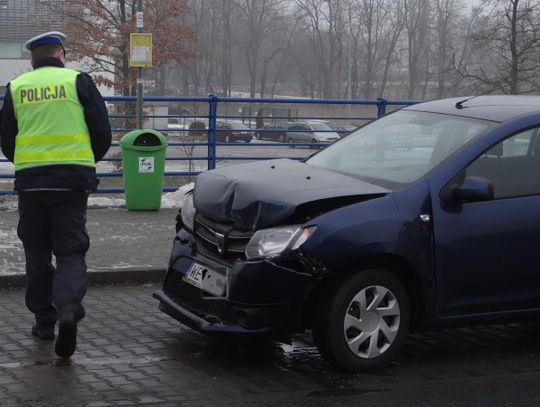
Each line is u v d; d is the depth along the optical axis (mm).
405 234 5680
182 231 6473
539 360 6305
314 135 21609
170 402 5148
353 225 5566
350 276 5629
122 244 9312
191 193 6645
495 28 31547
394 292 5770
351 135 7129
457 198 5832
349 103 13922
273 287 5512
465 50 63469
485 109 6535
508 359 6305
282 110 21141
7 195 12531
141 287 8094
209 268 5895
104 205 11734
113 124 21656
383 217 5652
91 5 30531
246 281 5539
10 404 5023
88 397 5180
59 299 5668
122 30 30078
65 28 31812
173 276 6312
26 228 6016
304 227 5531
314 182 5973
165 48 31609
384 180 6102
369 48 79625
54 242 5906
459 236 5852
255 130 13812
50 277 6191
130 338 6480
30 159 5770
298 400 5250
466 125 6352
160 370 5758
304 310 5648
